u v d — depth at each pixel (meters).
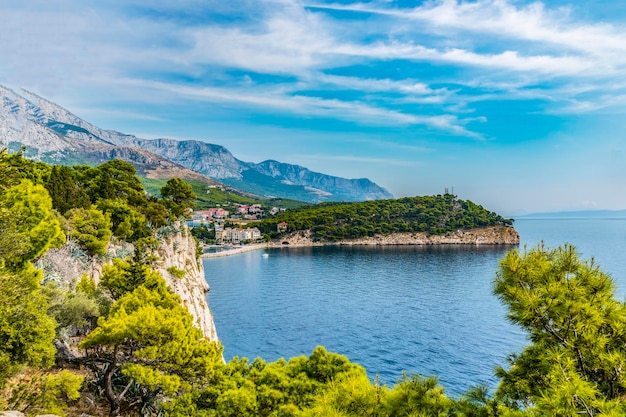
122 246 59.03
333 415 9.90
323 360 26.47
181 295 64.00
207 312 74.88
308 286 127.75
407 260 190.62
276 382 25.27
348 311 94.56
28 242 25.12
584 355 9.82
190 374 26.03
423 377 11.50
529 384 10.55
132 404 27.80
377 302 103.25
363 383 11.92
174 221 83.56
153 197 86.69
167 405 25.20
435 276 143.12
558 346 10.31
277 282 136.12
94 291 35.47
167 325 24.84
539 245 11.51
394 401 10.76
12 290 19.78
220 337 77.00
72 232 47.19
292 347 71.12
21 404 19.27
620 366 9.02
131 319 24.70
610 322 9.99
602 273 10.76
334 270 162.00
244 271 163.12
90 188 75.62
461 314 90.12
